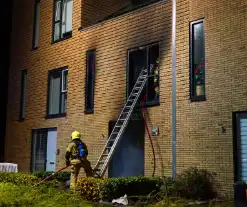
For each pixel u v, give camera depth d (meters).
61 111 17.75
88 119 15.98
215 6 12.00
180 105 12.51
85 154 11.80
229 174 10.96
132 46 14.59
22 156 19.39
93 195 10.01
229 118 11.19
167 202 9.01
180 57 12.79
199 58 12.39
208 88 11.83
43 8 19.55
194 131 11.98
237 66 11.19
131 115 13.70
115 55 15.22
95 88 15.89
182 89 12.55
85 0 17.39
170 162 12.54
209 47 11.97
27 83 19.84
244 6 11.24
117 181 10.38
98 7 17.84
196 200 10.62
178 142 12.35
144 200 10.20
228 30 11.55
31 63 19.72
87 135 15.91
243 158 10.88
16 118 20.19
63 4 18.52
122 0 18.89
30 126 19.20
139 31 14.45
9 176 12.50
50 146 17.92
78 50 17.00
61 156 17.06
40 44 19.33
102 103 15.45
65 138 17.00
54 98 18.23
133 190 10.71
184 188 10.84
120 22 15.21
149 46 14.06
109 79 15.30
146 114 13.59
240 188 10.08
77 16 17.34
